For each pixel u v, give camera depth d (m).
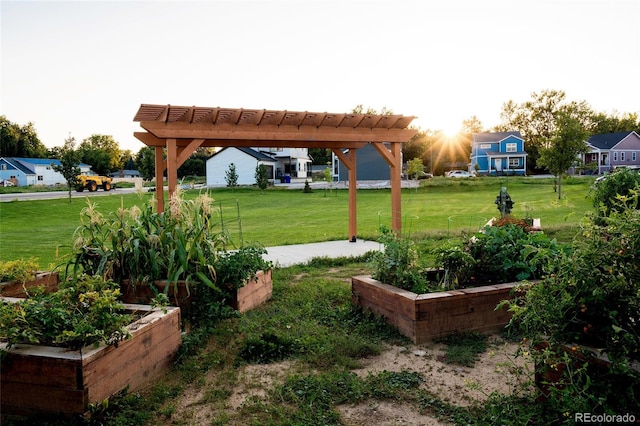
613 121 64.00
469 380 2.96
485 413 2.49
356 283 4.52
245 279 4.43
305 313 4.48
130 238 4.35
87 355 2.38
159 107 6.46
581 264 2.18
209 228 4.80
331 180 36.34
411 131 9.31
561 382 2.10
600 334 2.20
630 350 2.03
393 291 3.97
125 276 4.42
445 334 3.75
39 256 8.74
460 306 3.79
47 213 18.67
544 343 2.49
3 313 2.55
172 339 3.23
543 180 32.75
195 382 2.97
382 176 35.62
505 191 9.76
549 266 2.35
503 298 3.95
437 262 4.56
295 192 30.56
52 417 2.36
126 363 2.69
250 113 7.25
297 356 3.40
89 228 4.54
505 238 4.50
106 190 33.97
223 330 3.86
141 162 40.94
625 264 2.12
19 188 37.88
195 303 4.18
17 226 14.70
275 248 9.10
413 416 2.51
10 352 2.41
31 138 68.38
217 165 41.25
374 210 18.36
